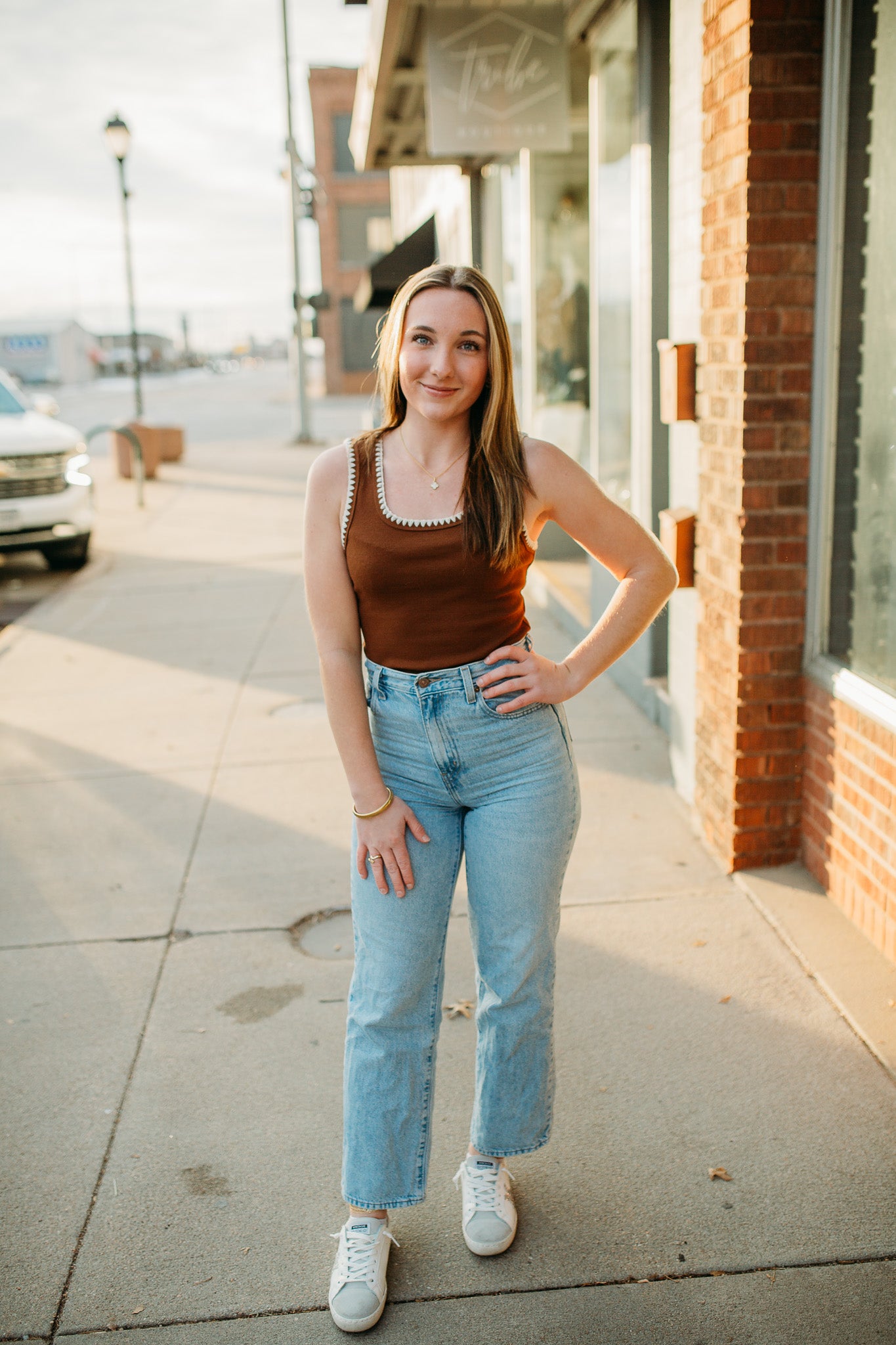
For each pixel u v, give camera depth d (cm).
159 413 3434
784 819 376
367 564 199
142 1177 255
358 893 212
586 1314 215
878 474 320
